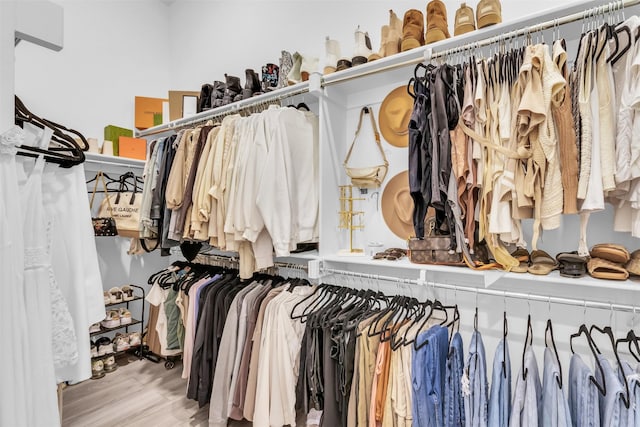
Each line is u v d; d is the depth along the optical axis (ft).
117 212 8.22
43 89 8.13
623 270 3.60
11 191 2.31
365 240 6.45
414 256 4.93
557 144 3.54
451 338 4.48
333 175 6.24
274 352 5.23
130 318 8.77
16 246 2.31
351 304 5.30
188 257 7.91
